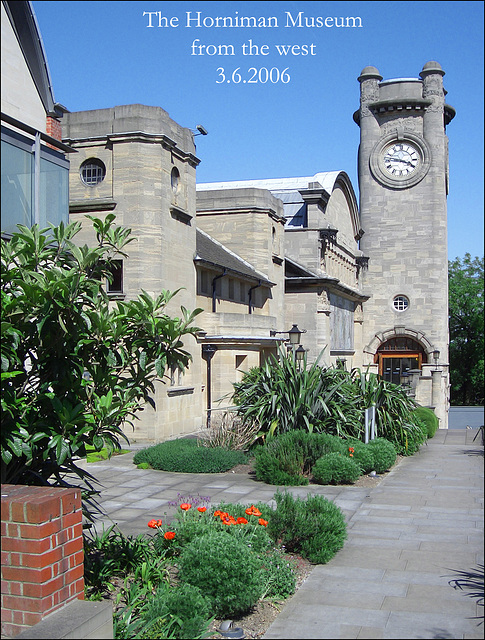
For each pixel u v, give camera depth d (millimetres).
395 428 20656
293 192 41688
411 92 48938
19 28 11188
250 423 18688
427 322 47562
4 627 5777
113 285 22344
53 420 7016
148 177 22219
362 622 7234
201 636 6629
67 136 22750
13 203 9945
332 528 9867
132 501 13367
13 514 5781
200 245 28469
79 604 6043
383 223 48781
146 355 7965
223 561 7500
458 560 9492
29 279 6891
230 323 26609
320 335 36531
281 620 7344
